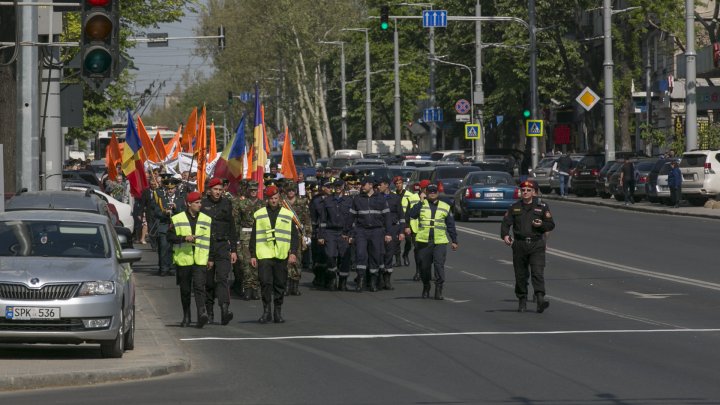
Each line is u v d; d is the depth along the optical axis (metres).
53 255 33.00
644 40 164.12
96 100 124.19
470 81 193.38
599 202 118.25
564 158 141.75
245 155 63.00
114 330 31.33
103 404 25.28
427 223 47.78
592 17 186.12
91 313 31.08
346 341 35.69
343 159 138.00
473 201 92.62
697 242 71.62
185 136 73.50
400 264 64.31
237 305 47.34
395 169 101.31
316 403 25.19
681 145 128.62
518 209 42.59
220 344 35.41
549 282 52.84
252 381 28.33
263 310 45.31
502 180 93.81
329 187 51.97
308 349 34.03
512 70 174.62
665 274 54.78
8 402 25.62
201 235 39.56
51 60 47.94
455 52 190.75
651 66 170.88
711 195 105.62
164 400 25.73
